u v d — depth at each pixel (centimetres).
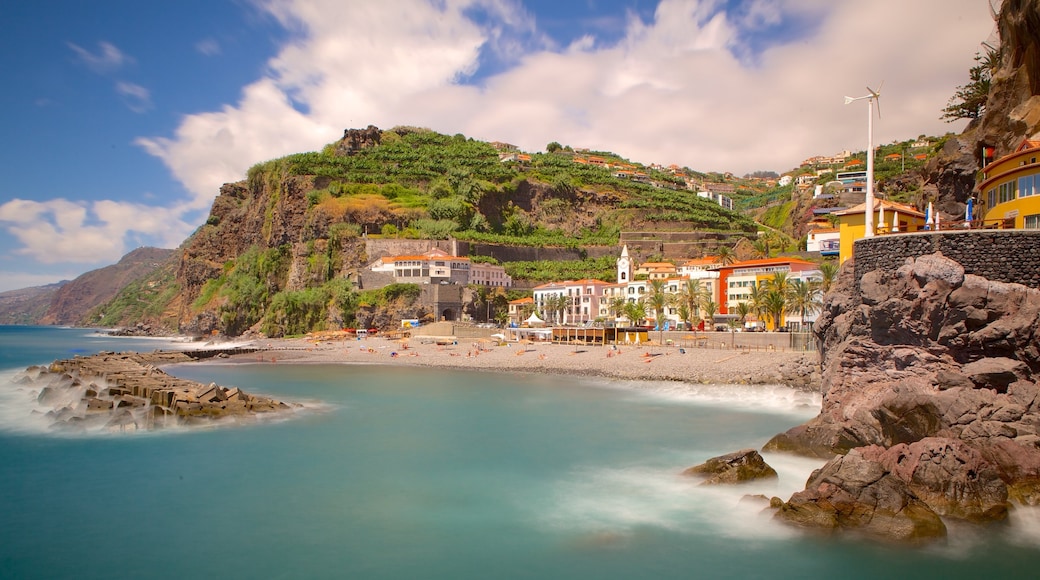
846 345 4009
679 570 2595
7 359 13800
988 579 2458
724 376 7975
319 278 19388
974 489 2833
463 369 11069
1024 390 3231
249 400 6400
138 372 8250
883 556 2616
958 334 3512
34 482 3894
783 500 3225
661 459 4297
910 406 3406
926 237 3778
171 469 4194
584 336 12700
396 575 2611
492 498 3547
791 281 11238
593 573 2595
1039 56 6431
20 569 2709
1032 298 3406
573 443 4850
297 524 3195
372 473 4084
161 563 2755
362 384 8856
